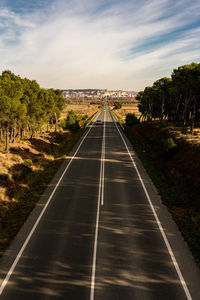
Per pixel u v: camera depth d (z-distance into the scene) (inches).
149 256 440.5
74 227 543.8
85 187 792.9
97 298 344.2
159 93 1870.1
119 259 432.1
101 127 2358.5
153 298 344.5
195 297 346.0
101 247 468.1
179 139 1165.7
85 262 423.2
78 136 1855.3
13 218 588.7
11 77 1212.5
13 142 1290.6
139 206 649.6
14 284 372.2
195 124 1578.5
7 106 1069.8
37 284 372.2
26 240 491.5
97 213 610.2
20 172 886.4
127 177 892.6
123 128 2236.7
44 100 1573.6
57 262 423.2
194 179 759.1
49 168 1025.5
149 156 1208.2
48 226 548.4
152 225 551.8
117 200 688.4
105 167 1024.2
